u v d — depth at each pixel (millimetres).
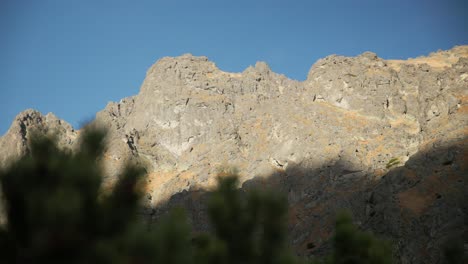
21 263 11383
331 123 132750
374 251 22594
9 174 11633
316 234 93875
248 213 17203
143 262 12227
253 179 121000
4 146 142375
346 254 22859
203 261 15344
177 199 120500
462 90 118250
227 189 17531
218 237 16719
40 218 11031
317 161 116688
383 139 122750
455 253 34094
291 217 103750
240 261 16562
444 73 136125
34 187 11531
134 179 13211
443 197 81688
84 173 11906
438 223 76812
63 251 11391
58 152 12484
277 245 17156
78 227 11586
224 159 139500
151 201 127938
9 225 11570
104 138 12891
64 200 11164
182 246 13234
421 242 76688
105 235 12273
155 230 13312
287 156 125188
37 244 11266
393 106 142625
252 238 17047
